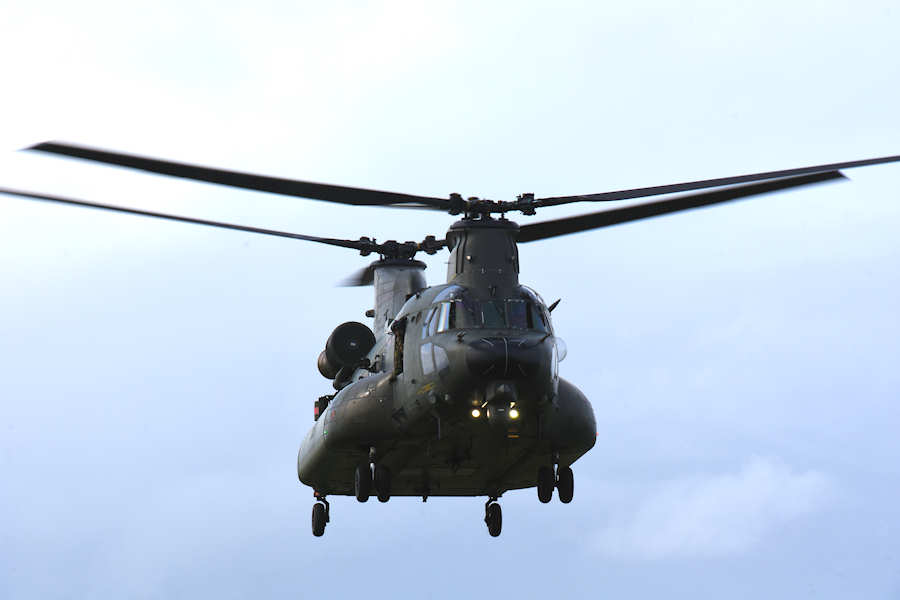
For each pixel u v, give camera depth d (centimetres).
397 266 8269
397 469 7338
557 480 7181
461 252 6738
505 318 6444
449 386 6322
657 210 6756
